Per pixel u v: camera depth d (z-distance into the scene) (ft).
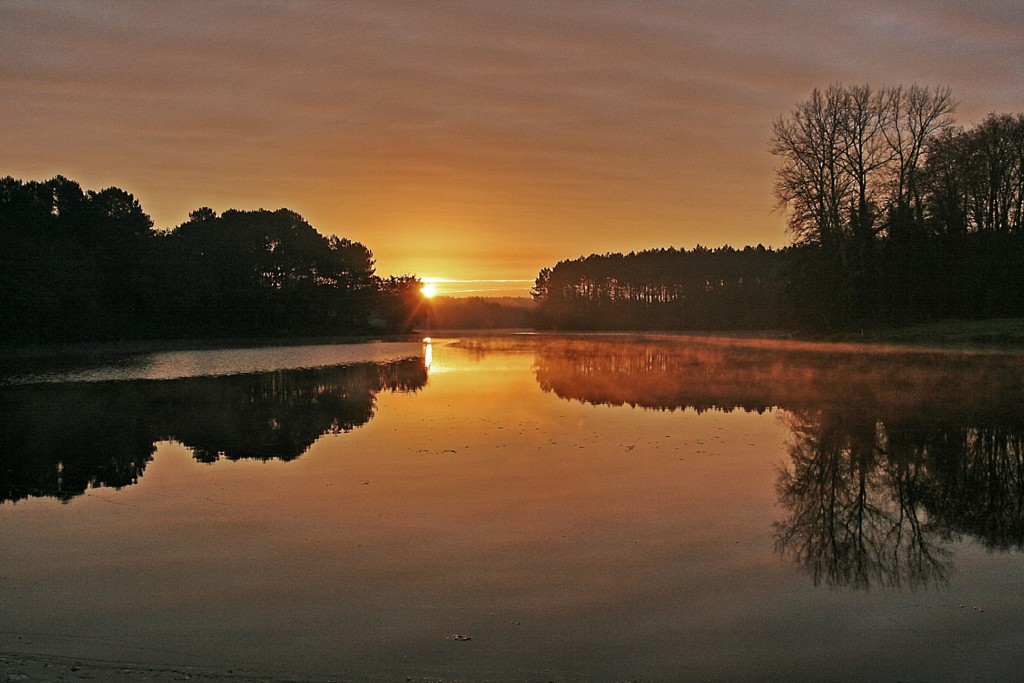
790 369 117.29
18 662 25.29
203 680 24.12
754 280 438.81
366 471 51.29
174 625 28.30
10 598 30.73
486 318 611.47
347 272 349.82
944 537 38.19
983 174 189.06
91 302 246.27
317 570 33.53
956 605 30.04
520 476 49.49
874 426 66.08
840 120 174.19
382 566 34.01
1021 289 179.22
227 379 119.55
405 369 136.87
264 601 30.32
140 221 300.81
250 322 309.63
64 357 184.24
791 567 33.96
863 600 30.48
